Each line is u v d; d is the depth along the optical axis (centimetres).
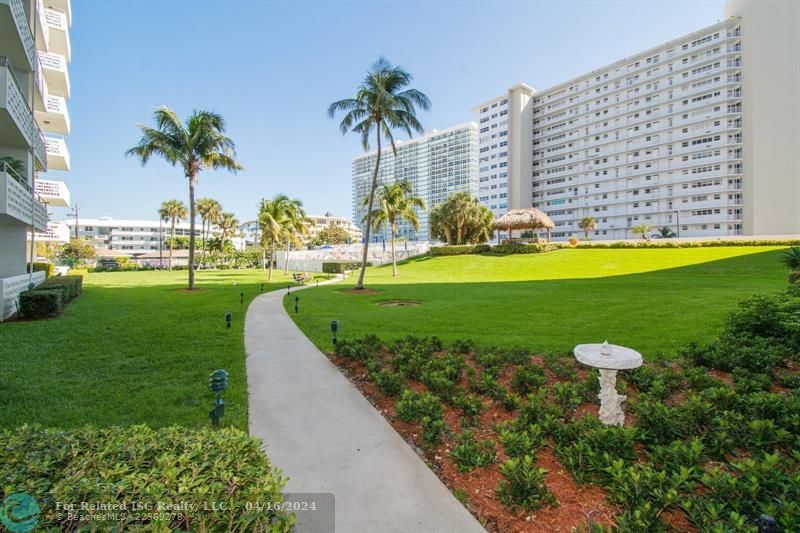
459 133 11125
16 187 1117
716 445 334
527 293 1762
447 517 281
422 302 1553
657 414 375
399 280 2777
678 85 6288
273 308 1414
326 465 355
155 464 234
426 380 537
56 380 581
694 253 3130
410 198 2909
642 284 1989
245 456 251
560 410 422
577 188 7650
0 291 1081
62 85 2133
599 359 376
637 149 6788
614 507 279
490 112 8825
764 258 2670
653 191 6612
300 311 1335
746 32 5659
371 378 592
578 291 1778
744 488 253
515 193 8338
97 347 790
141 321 1109
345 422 450
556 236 7994
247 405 498
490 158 8838
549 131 8094
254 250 7681
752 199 5488
